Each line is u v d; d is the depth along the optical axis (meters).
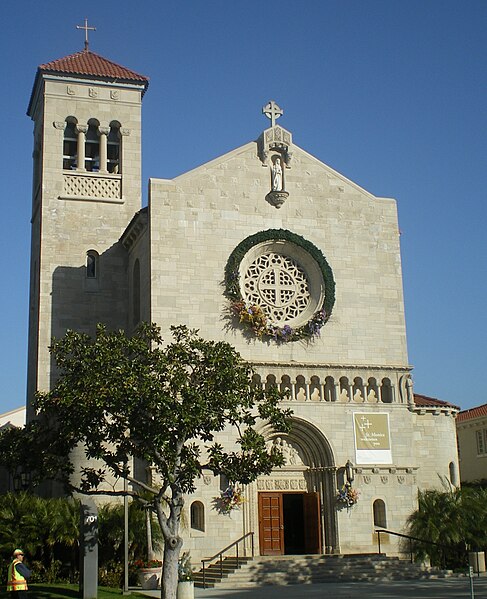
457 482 57.28
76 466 49.84
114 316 59.28
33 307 63.41
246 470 35.97
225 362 35.75
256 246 53.28
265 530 50.28
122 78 64.56
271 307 53.22
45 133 62.19
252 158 54.88
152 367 35.19
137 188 62.91
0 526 43.00
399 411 53.47
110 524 44.59
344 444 51.84
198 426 34.66
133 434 34.78
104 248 60.59
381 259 55.88
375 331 54.44
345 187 56.44
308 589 41.62
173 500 35.09
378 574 46.78
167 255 51.53
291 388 51.62
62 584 42.22
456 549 51.69
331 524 50.84
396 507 51.81
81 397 33.19
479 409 81.00
